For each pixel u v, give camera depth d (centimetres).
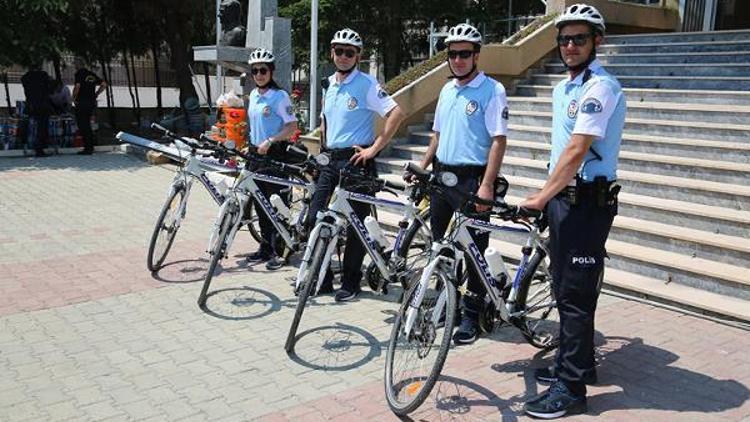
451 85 448
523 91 1010
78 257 624
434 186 400
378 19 1521
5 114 1619
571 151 323
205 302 503
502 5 1589
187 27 1683
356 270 520
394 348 363
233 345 434
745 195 577
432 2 1453
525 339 445
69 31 1645
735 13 1271
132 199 885
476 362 414
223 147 531
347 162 495
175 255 631
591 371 377
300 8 1457
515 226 433
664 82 889
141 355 418
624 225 591
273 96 579
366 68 1961
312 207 518
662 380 387
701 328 464
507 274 398
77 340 439
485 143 436
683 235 554
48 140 1290
